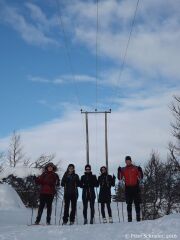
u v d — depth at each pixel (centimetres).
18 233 1177
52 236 1092
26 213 2230
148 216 3800
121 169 1495
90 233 1084
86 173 1549
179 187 3900
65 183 1530
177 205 3934
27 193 2886
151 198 3878
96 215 2564
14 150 4953
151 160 4069
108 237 1002
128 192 1469
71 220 1514
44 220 1991
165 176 3962
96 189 1697
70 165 1543
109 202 1537
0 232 1259
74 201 1523
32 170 3044
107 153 4353
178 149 4025
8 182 2973
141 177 1483
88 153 4338
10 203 2470
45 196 1530
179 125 4012
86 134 4384
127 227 1110
